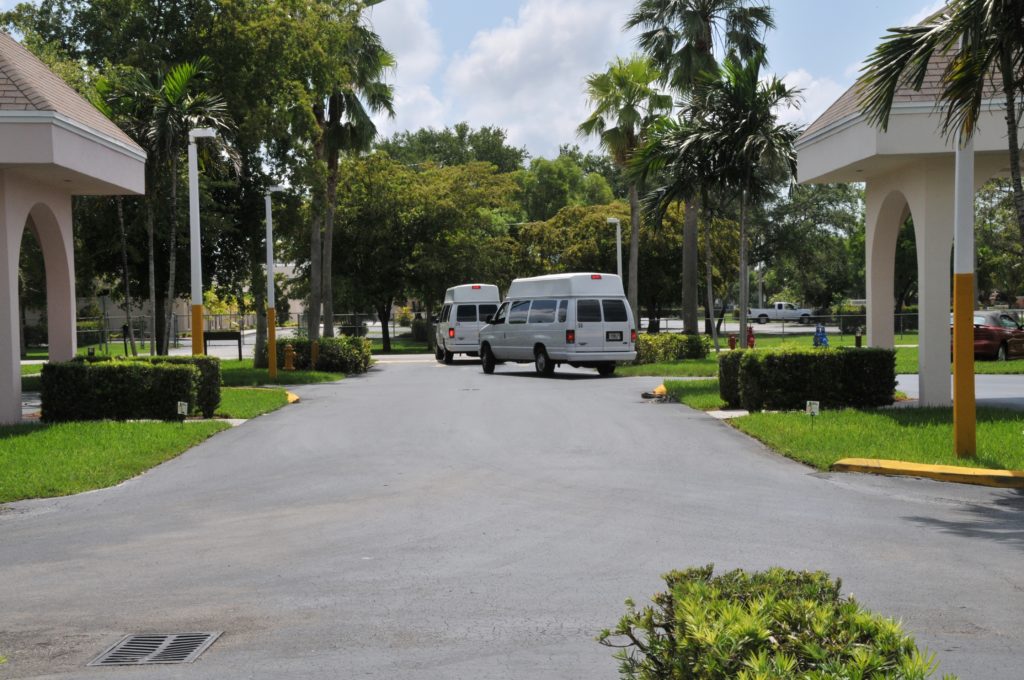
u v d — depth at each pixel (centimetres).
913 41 1149
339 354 2991
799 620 312
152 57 2745
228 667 512
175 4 2884
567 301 2569
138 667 515
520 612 597
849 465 1084
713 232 5009
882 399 1543
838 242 6247
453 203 4744
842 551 733
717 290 5528
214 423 1555
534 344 2673
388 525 852
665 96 3212
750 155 1978
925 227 1533
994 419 1357
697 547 749
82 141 1534
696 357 3108
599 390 2159
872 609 588
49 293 1767
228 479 1103
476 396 2048
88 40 2983
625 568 692
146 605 629
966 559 707
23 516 919
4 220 1518
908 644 299
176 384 1592
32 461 1156
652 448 1271
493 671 498
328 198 3394
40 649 547
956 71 1144
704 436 1373
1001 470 1012
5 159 1418
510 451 1264
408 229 4791
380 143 7869
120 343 5416
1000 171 1599
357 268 4781
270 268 2645
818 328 4194
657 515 870
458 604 616
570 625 570
